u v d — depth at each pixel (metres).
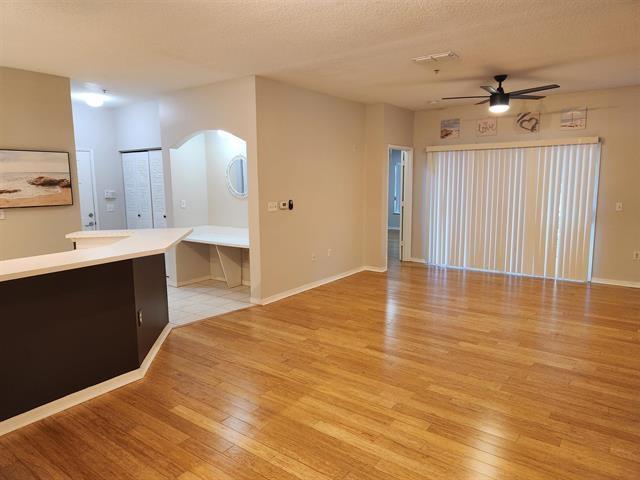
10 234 4.22
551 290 5.43
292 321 4.38
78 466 2.17
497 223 6.41
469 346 3.68
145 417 2.62
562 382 3.02
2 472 2.13
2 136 4.12
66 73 4.42
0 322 2.39
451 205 6.83
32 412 2.56
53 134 4.49
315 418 2.60
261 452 2.27
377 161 6.43
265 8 2.74
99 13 2.80
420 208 7.25
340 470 2.12
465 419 2.57
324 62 4.05
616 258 5.63
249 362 3.41
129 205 6.88
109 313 2.92
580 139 5.54
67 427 2.51
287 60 3.97
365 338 3.90
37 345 2.56
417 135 7.11
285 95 4.94
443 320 4.36
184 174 5.95
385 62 4.06
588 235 5.70
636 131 5.31
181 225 5.98
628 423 2.51
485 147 6.34
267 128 4.73
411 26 3.11
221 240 5.58
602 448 2.28
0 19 2.90
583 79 4.84
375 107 6.33
